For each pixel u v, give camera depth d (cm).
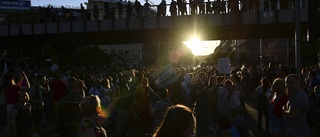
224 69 2017
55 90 1567
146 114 1123
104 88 1489
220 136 659
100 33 3997
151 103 1120
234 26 3538
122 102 1134
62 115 830
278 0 3322
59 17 4044
